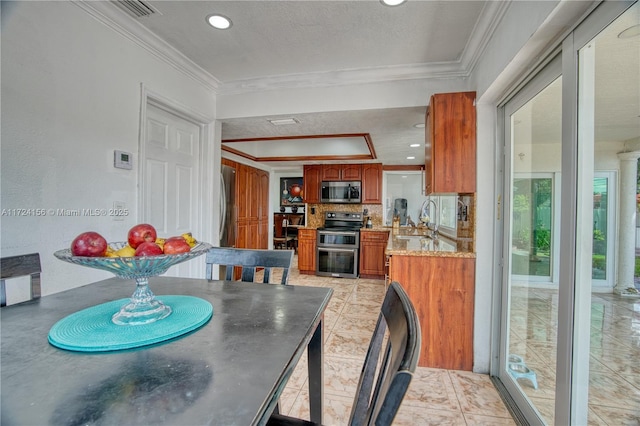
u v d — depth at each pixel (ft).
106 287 4.35
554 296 4.90
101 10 5.71
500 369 6.78
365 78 8.27
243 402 1.86
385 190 20.65
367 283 16.17
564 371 4.15
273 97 9.06
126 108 6.44
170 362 2.31
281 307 3.58
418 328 1.83
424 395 6.19
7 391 1.92
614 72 3.39
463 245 8.67
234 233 15.25
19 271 3.72
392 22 6.07
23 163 4.65
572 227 4.02
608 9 3.37
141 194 6.80
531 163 5.69
